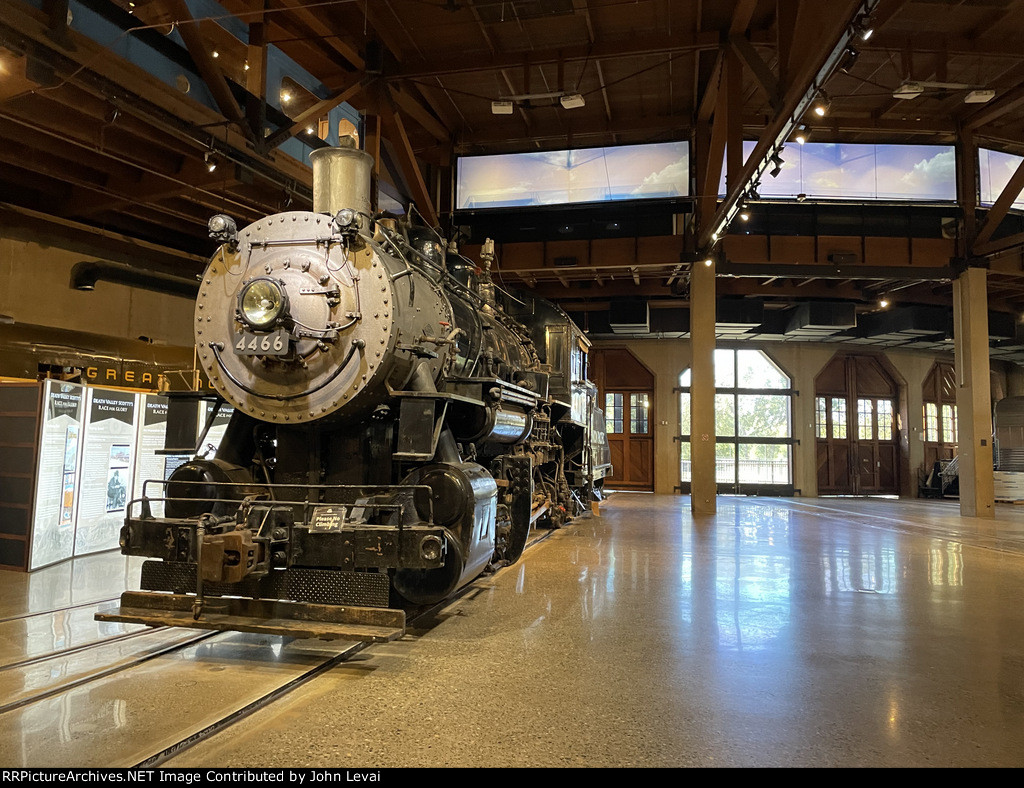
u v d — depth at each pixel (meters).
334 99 10.41
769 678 3.84
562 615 5.21
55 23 6.28
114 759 2.70
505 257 15.41
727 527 11.58
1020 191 13.43
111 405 7.82
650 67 11.75
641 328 19.44
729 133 11.12
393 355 4.63
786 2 8.90
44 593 5.64
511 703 3.39
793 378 21.78
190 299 13.02
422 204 13.09
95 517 7.60
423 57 12.34
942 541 10.10
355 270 4.64
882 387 22.53
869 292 18.27
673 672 3.91
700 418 14.24
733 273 14.58
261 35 9.18
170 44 7.98
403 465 5.07
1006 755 2.88
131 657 4.07
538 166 14.89
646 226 15.23
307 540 4.14
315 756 2.75
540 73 12.95
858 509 16.44
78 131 8.01
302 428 4.91
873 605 5.71
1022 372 24.83
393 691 3.55
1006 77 12.83
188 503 4.64
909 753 2.89
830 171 14.42
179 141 8.56
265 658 4.09
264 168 9.34
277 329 4.53
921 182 14.45
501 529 5.85
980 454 14.41
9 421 6.73
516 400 6.61
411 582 4.58
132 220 11.88
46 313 10.48
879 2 6.11
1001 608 5.65
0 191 10.01
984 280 14.47
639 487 21.81
